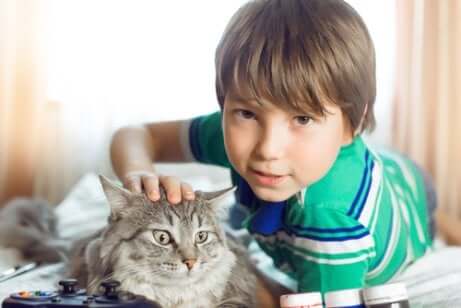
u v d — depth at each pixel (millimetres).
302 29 1166
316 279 1274
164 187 1283
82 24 2646
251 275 1437
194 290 1243
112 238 1241
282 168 1146
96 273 1243
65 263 1592
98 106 2645
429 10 2455
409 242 1561
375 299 1010
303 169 1151
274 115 1128
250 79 1125
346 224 1260
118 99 2646
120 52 2641
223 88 1200
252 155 1156
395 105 2523
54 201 2670
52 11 2635
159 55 2633
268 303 1394
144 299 963
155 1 2625
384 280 1467
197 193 1334
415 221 1628
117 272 1204
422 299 1345
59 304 925
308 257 1281
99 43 2646
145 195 1265
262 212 1348
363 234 1276
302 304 1028
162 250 1223
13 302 941
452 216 2395
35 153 2656
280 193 1191
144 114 2641
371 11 2502
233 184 1484
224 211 1466
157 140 1670
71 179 2676
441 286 1416
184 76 2627
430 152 2484
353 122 1226
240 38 1183
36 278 1472
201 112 2619
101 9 2645
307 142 1135
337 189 1280
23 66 2613
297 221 1292
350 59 1172
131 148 1561
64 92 2650
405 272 1562
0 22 2580
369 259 1306
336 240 1252
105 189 1245
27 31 2605
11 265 1632
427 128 2482
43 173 2670
